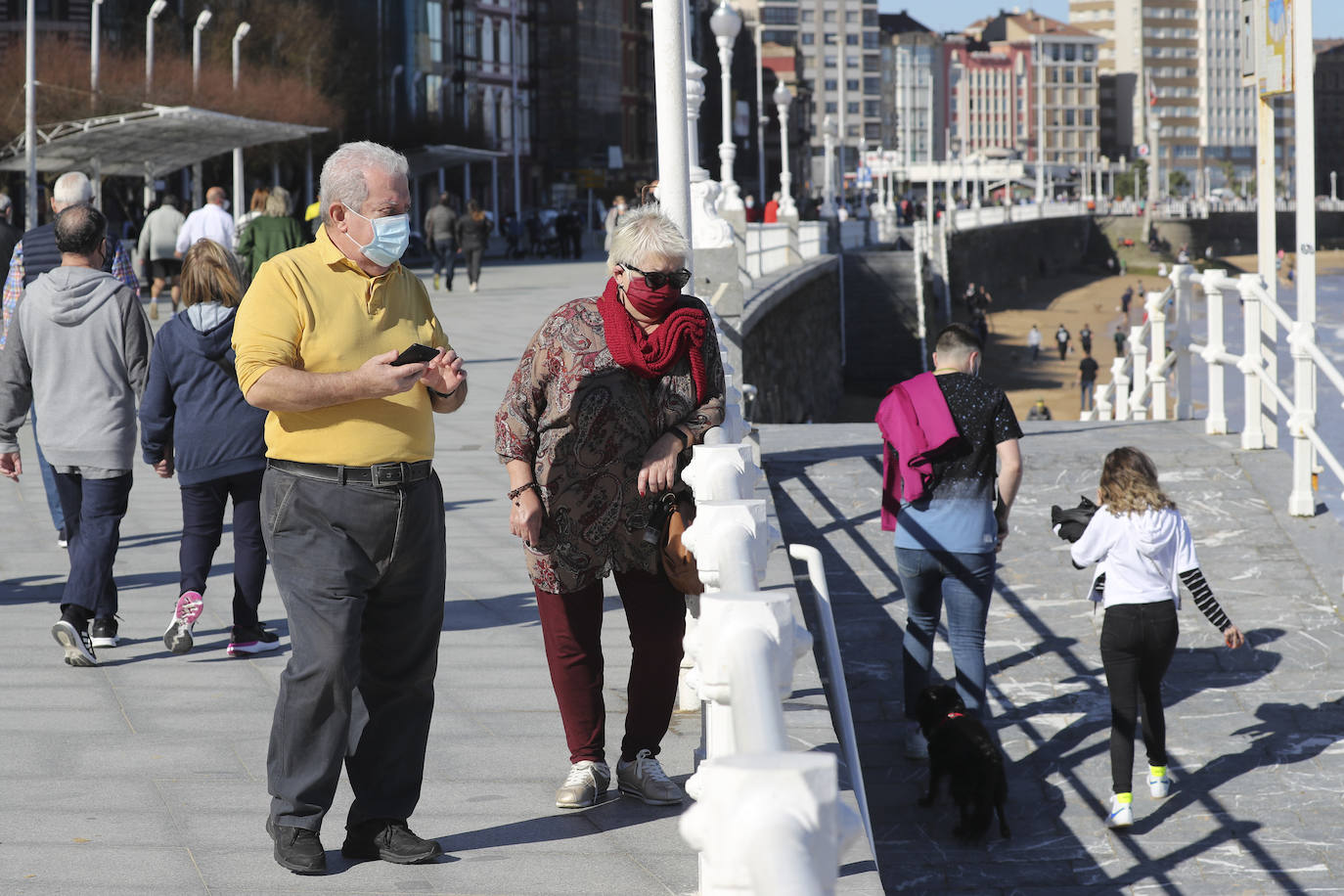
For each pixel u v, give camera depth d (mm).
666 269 6180
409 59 95625
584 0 130250
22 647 9633
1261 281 16891
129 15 78188
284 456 5582
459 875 5711
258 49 81125
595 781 6566
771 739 2398
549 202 128250
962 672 10805
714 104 167375
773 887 1752
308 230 22375
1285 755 11789
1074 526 10953
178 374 8984
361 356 5602
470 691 8609
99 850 5984
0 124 54000
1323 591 13953
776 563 9867
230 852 5961
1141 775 11734
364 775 5938
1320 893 10133
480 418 21484
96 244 9211
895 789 11414
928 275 85750
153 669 9055
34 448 19000
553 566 6418
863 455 17359
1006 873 10477
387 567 5672
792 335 49062
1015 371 103188
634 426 6273
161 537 13711
